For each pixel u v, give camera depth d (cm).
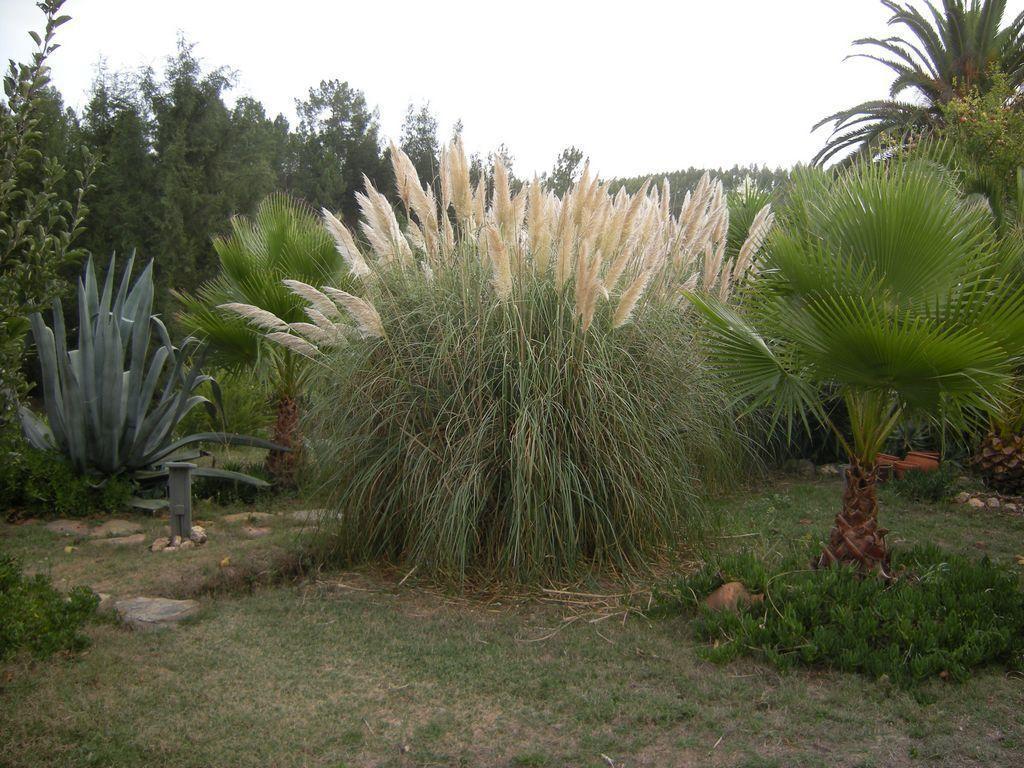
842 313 425
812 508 778
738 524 680
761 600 470
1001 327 422
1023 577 558
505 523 537
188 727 343
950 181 534
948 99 1941
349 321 608
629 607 501
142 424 766
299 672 406
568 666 419
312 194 2262
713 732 352
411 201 614
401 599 522
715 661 421
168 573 549
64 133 1541
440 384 554
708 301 548
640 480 556
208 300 852
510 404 536
